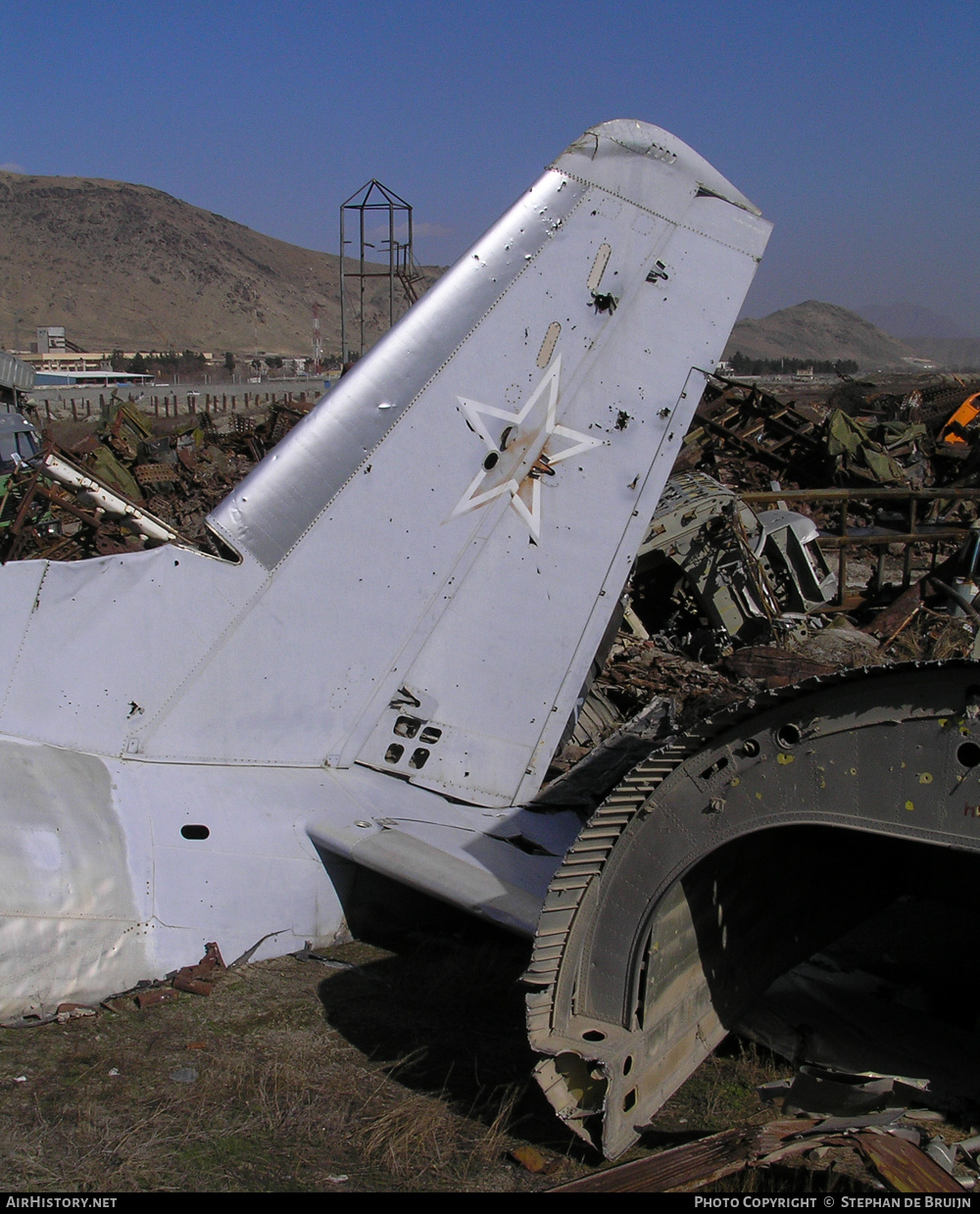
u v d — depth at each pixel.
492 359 5.00
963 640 10.95
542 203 5.18
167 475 19.25
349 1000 3.92
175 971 3.86
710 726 2.97
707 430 22.23
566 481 5.18
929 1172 2.75
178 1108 3.20
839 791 2.83
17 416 16.44
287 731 4.54
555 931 3.14
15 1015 3.55
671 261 5.45
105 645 4.25
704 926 3.40
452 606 4.92
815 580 12.77
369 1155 3.07
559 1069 3.07
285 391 66.81
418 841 4.25
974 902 4.56
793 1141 2.92
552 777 6.04
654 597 12.16
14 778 3.84
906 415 34.56
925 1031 4.03
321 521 4.60
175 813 4.07
